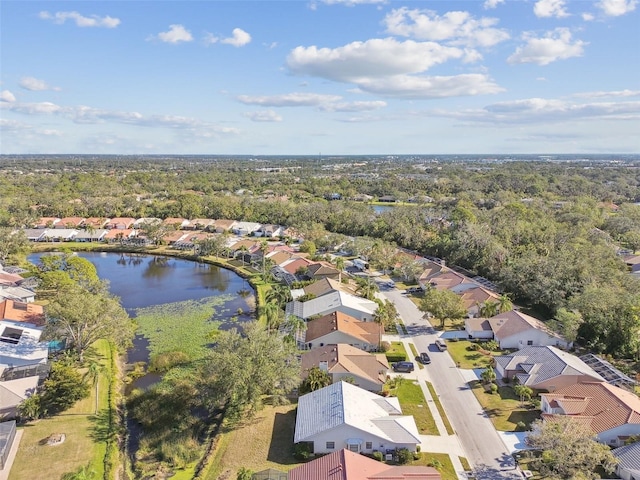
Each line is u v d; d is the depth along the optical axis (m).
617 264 110.69
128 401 62.81
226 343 59.16
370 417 52.56
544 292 91.94
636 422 50.31
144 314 98.88
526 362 67.50
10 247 136.50
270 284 118.69
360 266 133.25
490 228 143.75
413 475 42.28
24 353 68.56
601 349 74.00
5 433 50.62
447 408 59.38
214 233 177.62
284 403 60.56
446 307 84.94
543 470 45.53
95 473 47.16
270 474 43.59
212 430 55.88
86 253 162.00
